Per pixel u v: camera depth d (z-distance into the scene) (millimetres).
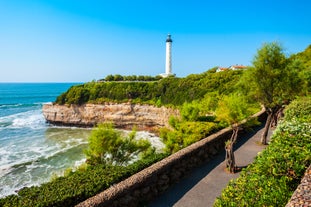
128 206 7816
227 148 11781
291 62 15945
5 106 97375
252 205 4578
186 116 21672
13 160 28406
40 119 64688
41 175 23453
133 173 9297
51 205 6457
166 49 87000
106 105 58375
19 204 6312
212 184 10188
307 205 3789
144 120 55719
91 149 14773
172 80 60406
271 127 21938
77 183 7785
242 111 13383
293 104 14188
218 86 48375
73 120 58969
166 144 17766
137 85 62219
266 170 6008
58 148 34594
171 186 10109
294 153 6148
